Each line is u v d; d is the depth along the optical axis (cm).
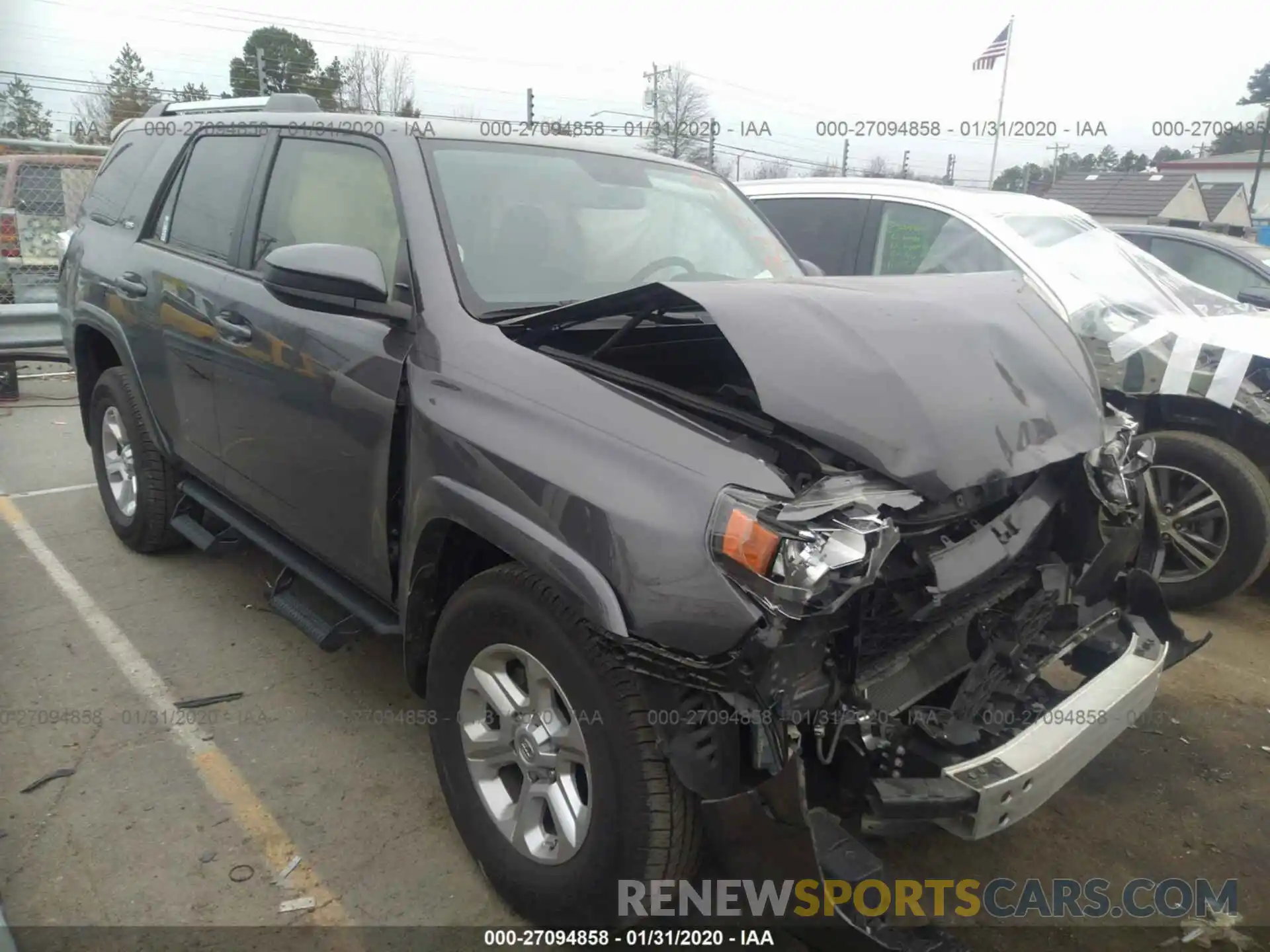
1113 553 276
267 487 345
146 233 432
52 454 663
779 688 198
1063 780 231
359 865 274
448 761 266
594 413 226
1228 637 448
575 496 216
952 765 217
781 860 197
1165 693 395
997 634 255
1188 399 456
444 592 272
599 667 214
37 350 804
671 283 246
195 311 370
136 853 275
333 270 265
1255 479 432
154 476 446
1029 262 498
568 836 232
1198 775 338
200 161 410
